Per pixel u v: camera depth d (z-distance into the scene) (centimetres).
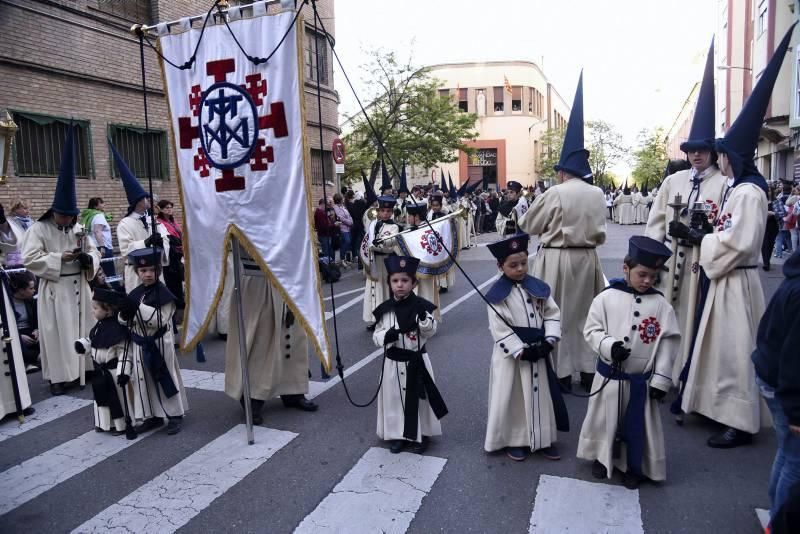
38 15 1086
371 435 504
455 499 397
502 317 434
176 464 464
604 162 5056
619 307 411
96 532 376
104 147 1226
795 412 260
